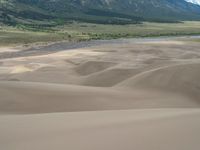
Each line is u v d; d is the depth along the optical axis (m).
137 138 10.62
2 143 10.47
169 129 11.62
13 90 25.81
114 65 55.75
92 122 13.31
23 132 11.81
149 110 16.92
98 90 29.00
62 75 52.81
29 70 60.66
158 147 9.76
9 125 13.06
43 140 10.69
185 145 9.90
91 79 44.41
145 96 28.91
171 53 83.56
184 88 31.78
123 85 32.91
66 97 25.48
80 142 10.38
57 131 11.83
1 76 55.56
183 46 103.00
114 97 27.22
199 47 101.25
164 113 15.42
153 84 32.81
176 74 34.44
